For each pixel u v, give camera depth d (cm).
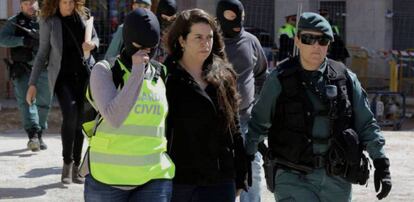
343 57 1800
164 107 501
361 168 539
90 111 668
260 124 554
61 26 895
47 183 951
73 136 916
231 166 533
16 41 1137
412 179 1023
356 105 546
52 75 902
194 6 2384
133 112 484
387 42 2409
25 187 929
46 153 1174
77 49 902
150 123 491
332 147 532
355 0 2419
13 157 1139
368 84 2270
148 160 489
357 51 2273
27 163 1089
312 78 539
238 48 712
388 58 2206
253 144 557
